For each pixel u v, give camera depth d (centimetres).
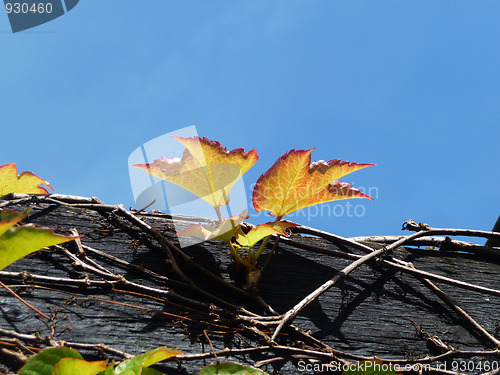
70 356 79
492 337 86
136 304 84
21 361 80
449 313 88
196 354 83
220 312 85
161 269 87
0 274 84
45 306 83
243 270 87
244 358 83
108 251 87
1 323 82
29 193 87
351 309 87
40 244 79
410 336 86
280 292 87
